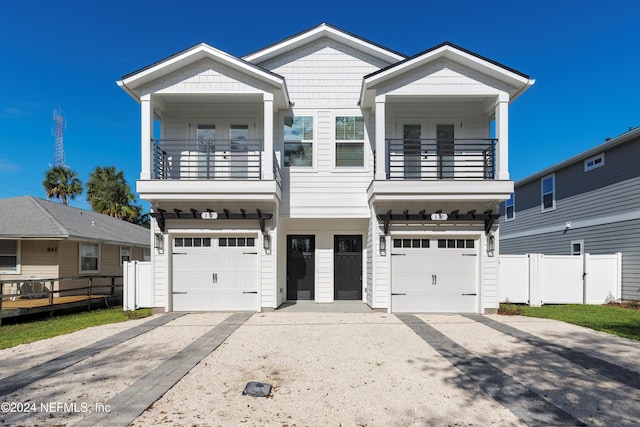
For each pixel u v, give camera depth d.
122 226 21.67
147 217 34.84
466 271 10.30
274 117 11.49
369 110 11.54
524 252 20.12
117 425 3.92
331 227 12.19
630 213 13.17
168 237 10.27
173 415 4.15
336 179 11.40
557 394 4.72
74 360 6.11
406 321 9.02
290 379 5.23
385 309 10.11
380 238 10.16
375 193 9.84
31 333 8.49
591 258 12.64
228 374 5.43
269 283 10.29
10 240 14.27
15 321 10.88
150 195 9.79
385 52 11.34
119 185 28.34
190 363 5.88
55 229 14.10
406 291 10.23
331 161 11.43
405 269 10.27
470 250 10.34
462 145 11.04
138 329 8.27
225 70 10.18
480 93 10.11
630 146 13.30
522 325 8.67
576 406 4.39
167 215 10.05
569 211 16.53
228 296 10.34
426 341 7.21
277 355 6.32
